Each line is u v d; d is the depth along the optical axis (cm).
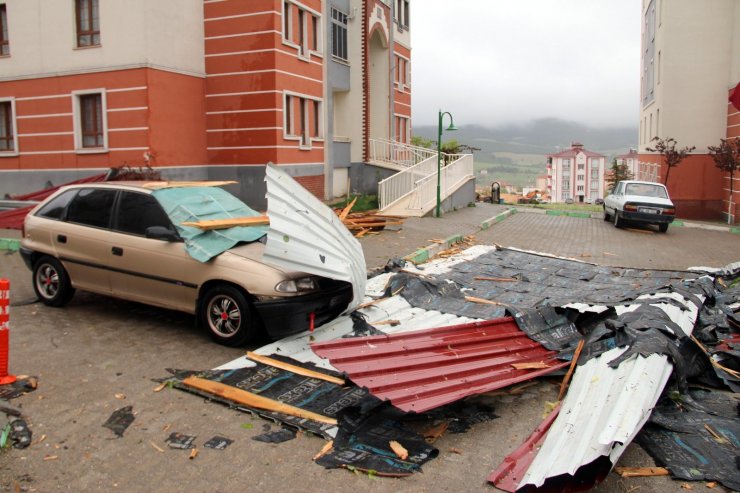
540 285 965
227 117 1992
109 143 1834
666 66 2789
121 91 1798
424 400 503
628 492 413
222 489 412
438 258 1248
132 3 1750
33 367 613
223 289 681
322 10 2248
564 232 1884
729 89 2680
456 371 571
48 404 530
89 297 884
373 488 416
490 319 742
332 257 700
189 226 728
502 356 635
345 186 2578
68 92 1873
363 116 2567
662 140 2798
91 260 775
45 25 1878
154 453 456
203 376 575
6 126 2019
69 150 1897
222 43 1972
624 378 503
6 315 568
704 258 1434
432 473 436
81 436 478
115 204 780
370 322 740
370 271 1050
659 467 444
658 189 2100
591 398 492
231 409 529
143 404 536
